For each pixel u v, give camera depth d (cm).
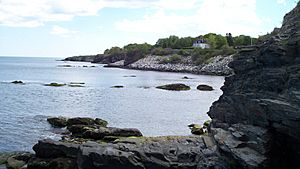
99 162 2664
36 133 4253
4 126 4656
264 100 2194
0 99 7288
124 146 2803
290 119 1989
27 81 11694
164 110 6316
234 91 2691
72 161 2894
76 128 4147
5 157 3212
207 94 8819
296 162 2230
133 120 5325
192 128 4662
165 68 18312
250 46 2680
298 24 2470
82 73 16400
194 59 18175
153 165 2653
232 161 2320
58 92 8800
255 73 2509
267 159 2136
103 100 7519
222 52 17025
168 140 2972
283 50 2277
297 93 2000
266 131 2209
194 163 2638
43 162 2908
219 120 2822
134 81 12250
